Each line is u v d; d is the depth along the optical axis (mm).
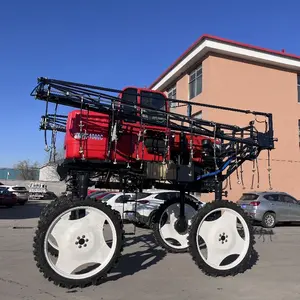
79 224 5871
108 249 6016
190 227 6539
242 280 6289
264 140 8133
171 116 7230
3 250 8906
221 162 8391
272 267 7273
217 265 6555
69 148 6746
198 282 6133
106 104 6477
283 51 25000
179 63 25266
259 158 23000
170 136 7473
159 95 7797
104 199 14570
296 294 5512
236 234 6820
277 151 23844
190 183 7812
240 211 6883
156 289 5707
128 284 5965
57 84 6113
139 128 7121
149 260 7816
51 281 5852
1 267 7062
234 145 8359
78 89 6285
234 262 6707
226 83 22703
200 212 6598
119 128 6777
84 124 6676
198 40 22438
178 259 7949
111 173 7332
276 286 5930
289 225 16625
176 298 5277
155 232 8797
